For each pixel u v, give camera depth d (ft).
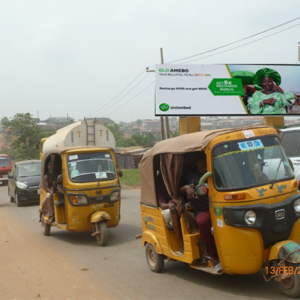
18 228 38.01
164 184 21.38
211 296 16.96
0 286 20.71
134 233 32.55
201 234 17.53
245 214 15.66
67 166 30.07
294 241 16.33
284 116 74.08
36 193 55.06
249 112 72.74
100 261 24.66
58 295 18.75
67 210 29.81
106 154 31.37
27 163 60.39
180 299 16.98
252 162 16.84
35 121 154.81
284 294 16.11
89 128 59.21
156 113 70.90
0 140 298.76
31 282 21.04
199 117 73.00
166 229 20.20
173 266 22.24
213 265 17.56
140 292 18.35
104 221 29.22
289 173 17.29
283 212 15.97
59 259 25.73
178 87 71.51
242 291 17.15
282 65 73.56
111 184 30.09
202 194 16.90
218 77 72.18
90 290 19.17
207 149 17.10
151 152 21.02
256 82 72.95
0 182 107.45
